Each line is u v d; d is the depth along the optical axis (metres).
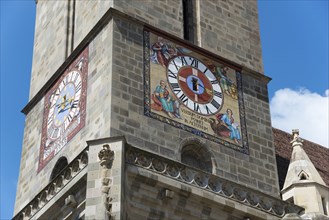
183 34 52.03
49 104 52.59
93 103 47.72
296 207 49.00
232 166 48.59
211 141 48.59
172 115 47.88
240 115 50.91
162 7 51.78
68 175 45.78
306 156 52.25
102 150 43.41
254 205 47.22
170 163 45.38
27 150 53.50
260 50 55.25
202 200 45.53
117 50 47.97
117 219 41.44
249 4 57.00
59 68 52.38
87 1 53.59
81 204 43.97
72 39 54.47
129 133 45.69
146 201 44.12
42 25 59.00
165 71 49.12
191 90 49.56
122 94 46.66
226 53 53.19
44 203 47.19
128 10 50.09
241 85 52.12
